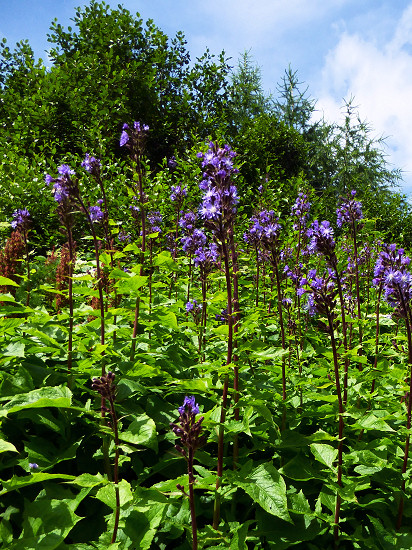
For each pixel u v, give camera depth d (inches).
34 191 365.7
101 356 136.1
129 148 169.9
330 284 133.4
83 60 579.2
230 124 713.6
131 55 613.9
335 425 156.3
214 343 180.2
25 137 464.8
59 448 122.1
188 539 109.0
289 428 149.4
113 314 157.4
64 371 145.0
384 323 214.4
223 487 116.6
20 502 109.3
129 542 101.3
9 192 365.4
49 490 108.3
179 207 240.7
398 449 140.3
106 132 493.7
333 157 1034.7
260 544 118.5
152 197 232.7
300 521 123.5
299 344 198.7
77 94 511.5
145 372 135.7
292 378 163.5
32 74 547.2
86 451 129.1
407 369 165.8
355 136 1042.1
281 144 709.3
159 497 107.0
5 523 98.3
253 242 201.9
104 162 404.8
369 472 130.7
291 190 545.0
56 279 254.5
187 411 91.8
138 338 153.6
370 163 1032.2
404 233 681.6
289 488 132.9
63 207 139.9
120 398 130.8
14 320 138.3
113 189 372.2
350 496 117.1
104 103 513.3
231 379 144.0
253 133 680.4
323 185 1016.2
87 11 643.5
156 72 608.1
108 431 112.4
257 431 131.3
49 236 376.8
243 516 127.1
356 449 140.9
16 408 107.9
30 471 110.1
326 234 138.8
